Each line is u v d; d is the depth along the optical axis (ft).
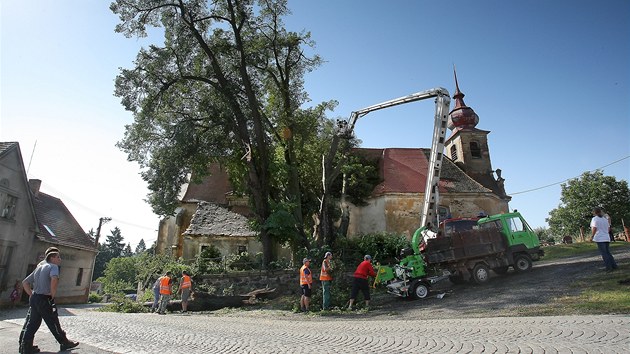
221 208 96.37
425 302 42.06
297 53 83.97
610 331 19.72
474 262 48.14
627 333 19.06
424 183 97.40
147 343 23.20
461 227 51.31
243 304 54.95
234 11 78.38
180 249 93.40
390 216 92.02
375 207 94.63
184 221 97.30
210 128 78.84
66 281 99.19
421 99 61.62
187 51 77.77
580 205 184.14
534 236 51.98
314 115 78.95
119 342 23.59
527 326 23.09
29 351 20.39
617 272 38.34
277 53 83.51
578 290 34.35
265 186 74.18
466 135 121.49
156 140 77.71
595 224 41.04
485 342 19.52
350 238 77.87
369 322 32.19
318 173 81.92
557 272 45.70
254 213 74.18
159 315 47.24
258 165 76.48
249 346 21.84
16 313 59.16
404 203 92.99
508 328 22.98
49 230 91.86
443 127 57.41
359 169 89.97
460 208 96.32
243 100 80.74
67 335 26.40
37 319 20.79
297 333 26.78
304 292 44.68
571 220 190.39
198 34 75.31
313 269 58.08
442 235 51.21
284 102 82.48
